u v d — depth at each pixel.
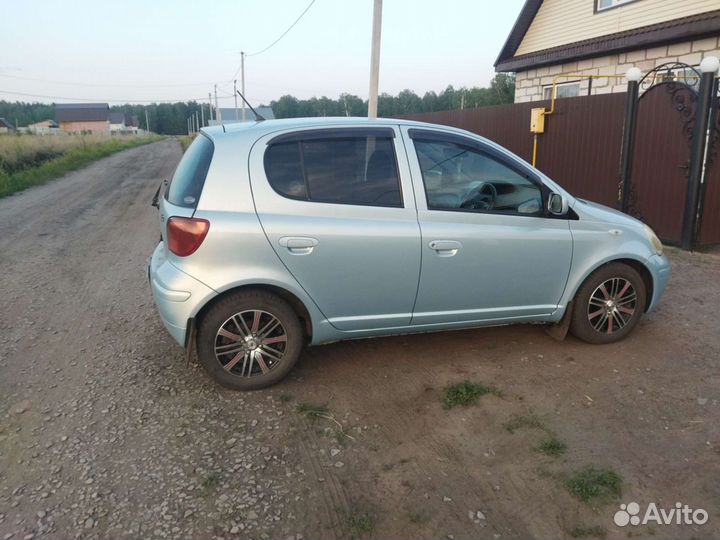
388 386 3.86
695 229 7.46
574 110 9.59
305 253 3.59
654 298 4.57
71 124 109.25
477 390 3.74
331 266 3.65
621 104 8.66
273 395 3.75
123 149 41.94
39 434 3.31
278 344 3.80
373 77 10.90
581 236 4.20
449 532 2.56
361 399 3.70
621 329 4.47
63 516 2.64
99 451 3.14
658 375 3.96
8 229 9.74
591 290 4.32
